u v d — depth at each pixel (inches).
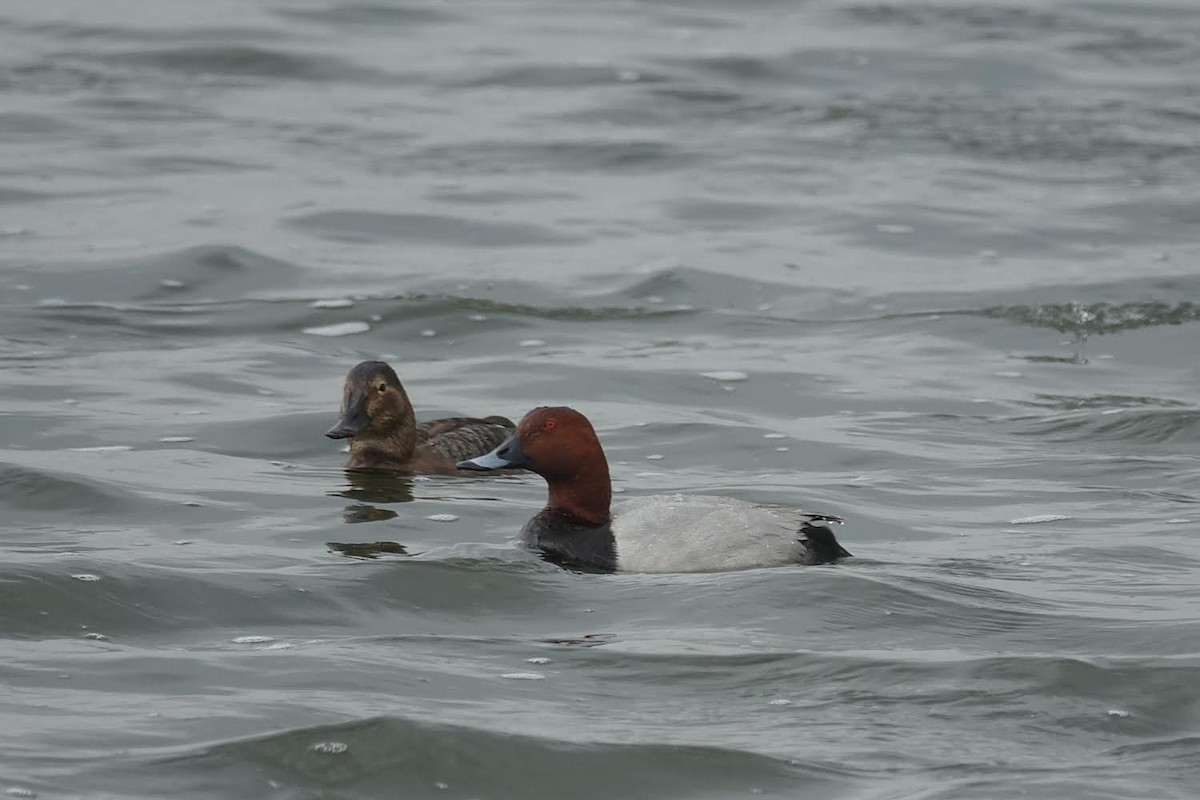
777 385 716.0
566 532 476.4
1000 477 583.8
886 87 1307.8
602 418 658.2
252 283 858.8
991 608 432.1
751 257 930.1
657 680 387.5
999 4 1567.4
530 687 382.6
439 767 343.0
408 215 991.6
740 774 340.2
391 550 485.7
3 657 394.3
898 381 725.9
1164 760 345.4
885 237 973.2
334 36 1451.8
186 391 679.7
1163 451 622.5
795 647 405.1
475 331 800.3
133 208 986.1
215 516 520.7
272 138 1164.5
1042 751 350.9
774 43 1428.4
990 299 860.0
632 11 1567.4
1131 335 808.3
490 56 1400.1
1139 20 1517.0
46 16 1492.4
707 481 574.6
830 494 555.8
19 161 1083.9
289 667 390.6
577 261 913.5
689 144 1165.7
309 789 332.5
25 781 323.9
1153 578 463.2
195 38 1423.5
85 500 529.7
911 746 352.8
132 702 367.2
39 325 773.3
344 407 583.5
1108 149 1159.0
